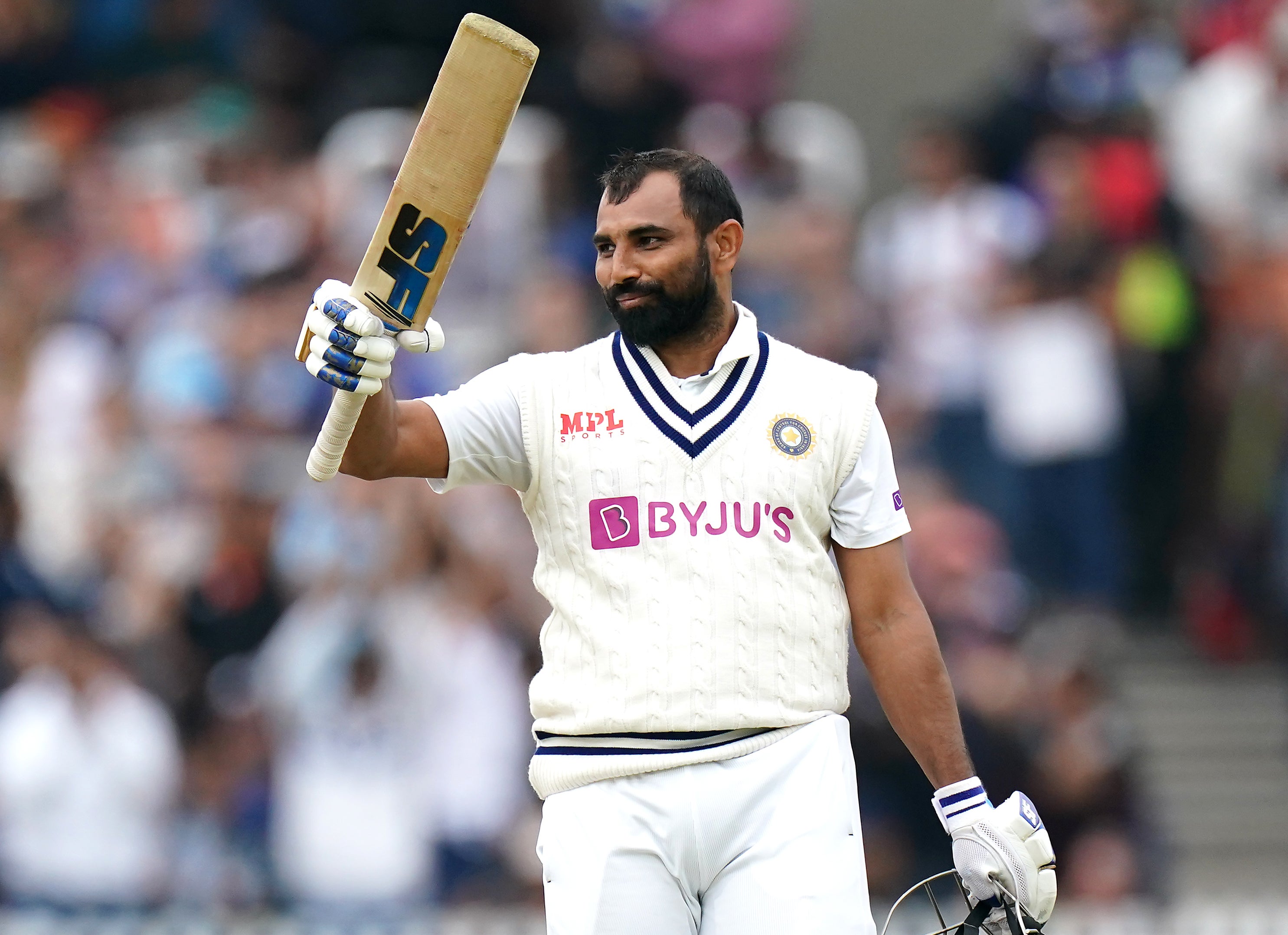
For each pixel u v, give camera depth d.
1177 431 39.09
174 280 37.59
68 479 34.12
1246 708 37.66
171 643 30.92
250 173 40.44
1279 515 38.22
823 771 13.01
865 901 13.04
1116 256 38.22
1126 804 31.00
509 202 37.59
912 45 46.72
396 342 12.48
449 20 44.12
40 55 45.88
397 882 29.19
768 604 12.94
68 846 28.78
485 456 13.37
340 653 29.72
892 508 13.53
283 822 29.47
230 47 45.72
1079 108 39.78
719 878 12.98
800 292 36.97
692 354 13.38
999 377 36.12
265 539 32.72
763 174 39.34
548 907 13.00
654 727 12.77
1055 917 28.14
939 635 31.47
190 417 33.72
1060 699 31.28
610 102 40.91
